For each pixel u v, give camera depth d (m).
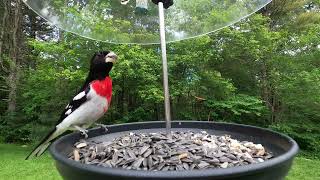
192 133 0.26
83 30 0.29
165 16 0.31
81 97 0.29
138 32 0.31
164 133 0.26
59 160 0.17
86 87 0.29
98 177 0.15
